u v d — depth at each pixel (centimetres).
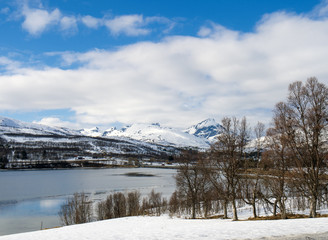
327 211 4312
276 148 3384
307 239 1484
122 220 4591
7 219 7462
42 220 7331
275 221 2500
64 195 11894
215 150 4050
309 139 3031
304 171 3100
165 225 3038
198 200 6181
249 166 3978
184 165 5778
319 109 2895
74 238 2228
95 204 9181
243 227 2083
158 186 14875
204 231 1988
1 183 16962
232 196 4053
